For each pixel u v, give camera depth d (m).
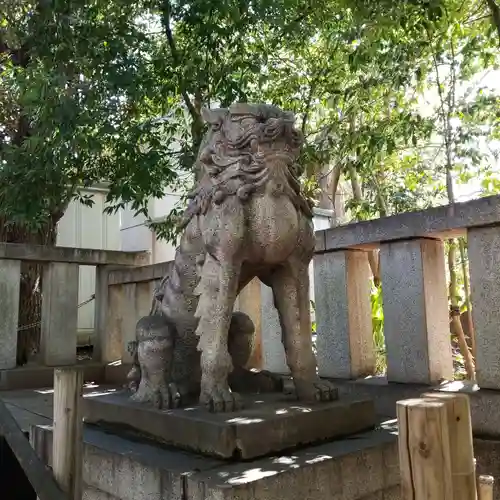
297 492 2.16
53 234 6.50
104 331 5.83
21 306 6.33
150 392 2.87
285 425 2.44
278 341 4.25
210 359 2.64
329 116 6.62
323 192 7.58
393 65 5.05
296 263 2.79
